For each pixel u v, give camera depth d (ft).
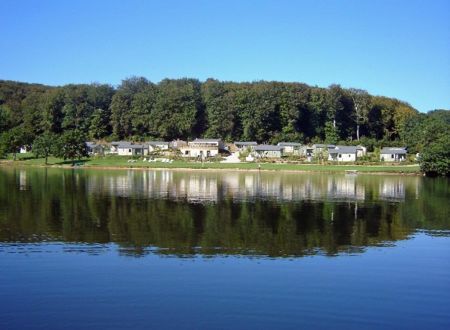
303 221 149.28
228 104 627.87
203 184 276.62
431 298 77.92
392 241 120.98
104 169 417.69
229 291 79.61
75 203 181.47
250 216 157.48
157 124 629.92
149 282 83.87
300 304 74.38
